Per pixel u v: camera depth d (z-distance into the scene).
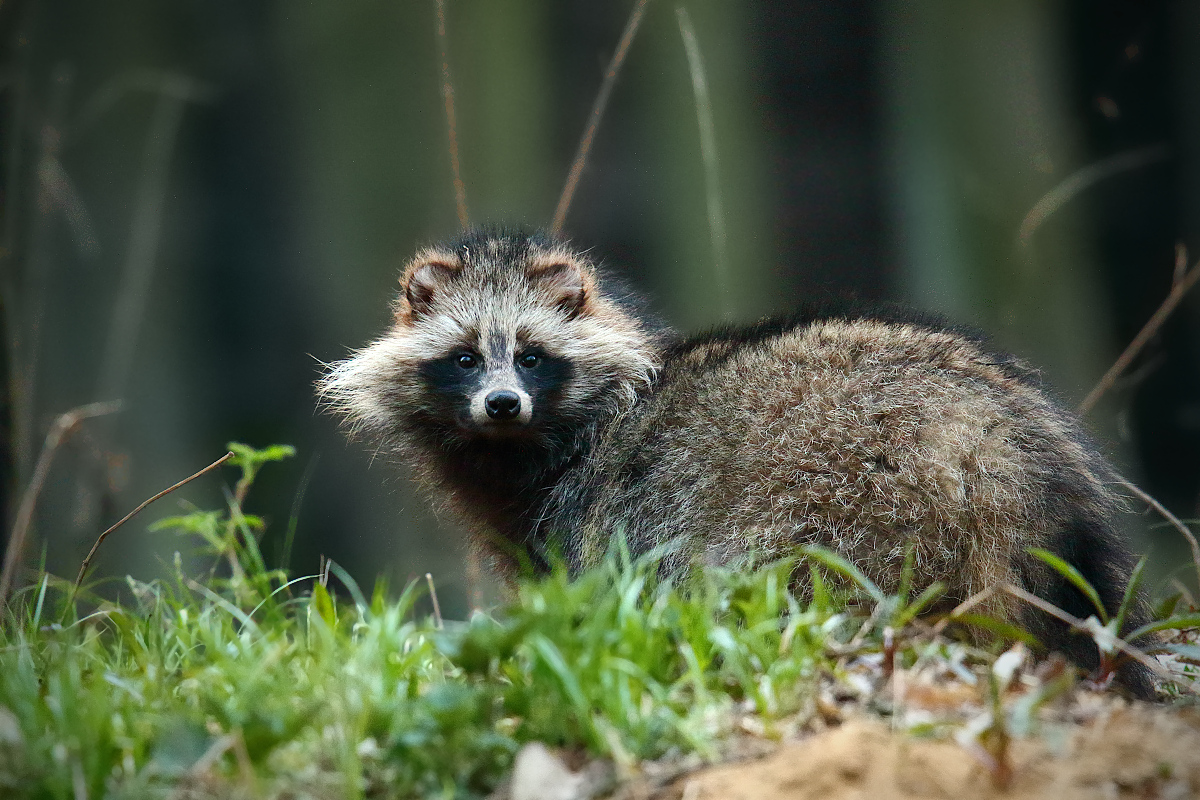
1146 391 20.31
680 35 21.72
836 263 21.39
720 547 7.63
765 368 8.05
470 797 5.00
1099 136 20.61
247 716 5.06
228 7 22.95
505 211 22.55
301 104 23.28
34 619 7.25
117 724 5.37
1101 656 6.56
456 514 10.20
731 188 21.69
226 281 22.95
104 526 13.70
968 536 7.04
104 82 22.58
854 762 4.75
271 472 21.59
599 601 7.09
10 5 13.05
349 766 4.85
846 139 21.44
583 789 4.96
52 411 20.98
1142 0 20.19
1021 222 20.36
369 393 10.23
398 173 23.06
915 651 6.16
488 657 5.46
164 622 7.50
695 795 4.81
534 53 22.44
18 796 4.79
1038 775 4.75
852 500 7.30
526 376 9.48
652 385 9.12
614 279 10.63
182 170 22.88
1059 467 7.19
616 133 22.45
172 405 22.38
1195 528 16.70
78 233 21.73
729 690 5.91
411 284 10.14
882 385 7.48
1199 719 5.49
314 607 7.02
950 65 20.84
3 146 13.34
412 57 22.83
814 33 21.30
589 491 8.87
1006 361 8.00
